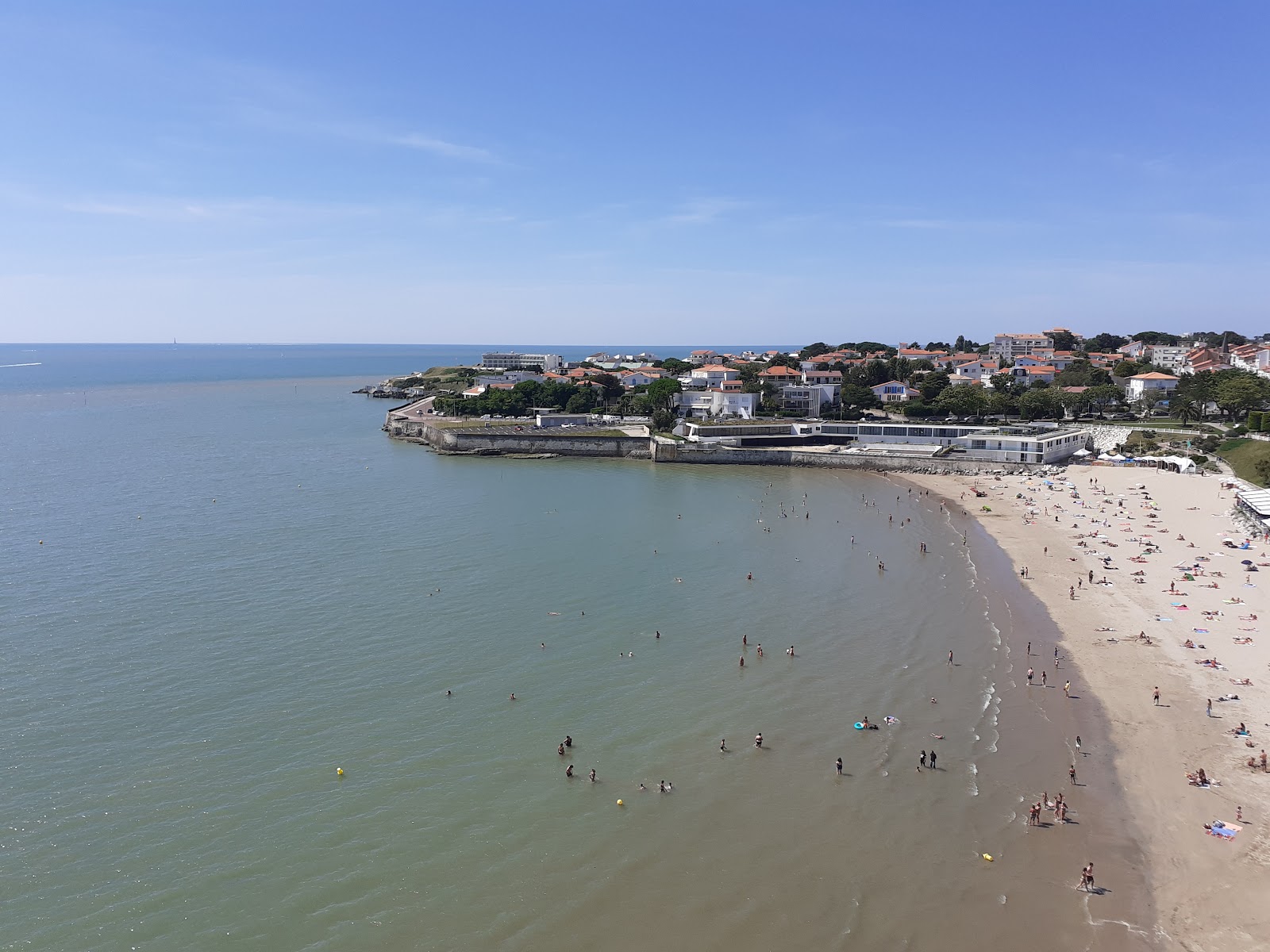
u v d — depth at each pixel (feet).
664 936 114.83
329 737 164.86
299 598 243.81
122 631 216.33
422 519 351.46
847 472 499.92
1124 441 515.91
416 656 204.13
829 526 348.18
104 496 393.50
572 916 118.32
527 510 373.81
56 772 150.51
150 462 501.15
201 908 118.62
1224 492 383.24
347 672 194.39
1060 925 117.19
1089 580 266.98
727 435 553.64
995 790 149.59
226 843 132.67
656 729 170.81
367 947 112.16
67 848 130.31
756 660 205.16
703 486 445.78
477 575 269.64
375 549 299.38
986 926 117.19
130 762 154.30
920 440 534.78
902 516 370.12
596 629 224.12
